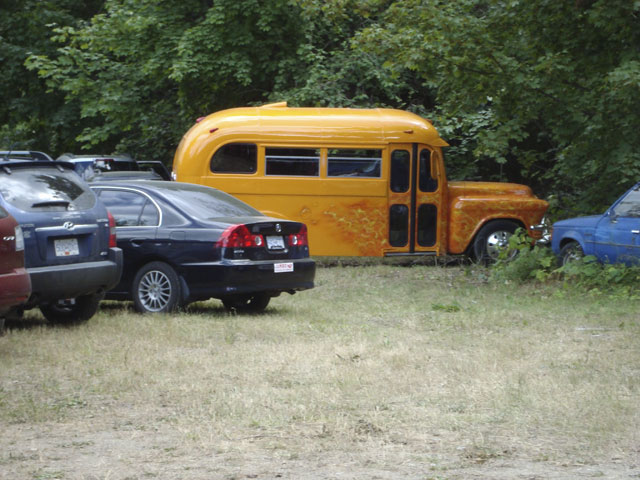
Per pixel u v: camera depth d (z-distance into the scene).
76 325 10.95
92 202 10.84
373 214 18.92
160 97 26.80
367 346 9.55
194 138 18.83
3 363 8.54
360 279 16.73
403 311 12.52
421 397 7.25
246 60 23.53
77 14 29.89
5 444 5.95
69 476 5.25
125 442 6.00
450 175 23.84
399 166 18.98
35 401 7.12
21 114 29.05
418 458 5.62
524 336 10.33
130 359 8.76
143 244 11.92
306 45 23.47
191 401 7.12
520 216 19.06
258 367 8.41
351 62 23.23
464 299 14.02
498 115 17.98
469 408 6.89
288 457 5.64
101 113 25.75
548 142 23.80
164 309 11.80
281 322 11.33
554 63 16.59
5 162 10.27
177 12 24.52
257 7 23.20
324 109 19.16
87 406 6.99
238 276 11.54
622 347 9.55
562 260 16.14
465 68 17.33
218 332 10.45
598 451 5.77
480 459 5.61
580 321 11.59
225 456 5.66
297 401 7.08
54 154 30.42
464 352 9.26
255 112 19.05
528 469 5.40
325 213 18.86
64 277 10.22
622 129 16.67
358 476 5.25
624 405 6.89
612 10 15.70
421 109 23.39
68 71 25.05
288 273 12.01
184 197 12.26
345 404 7.04
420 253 19.08
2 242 8.84
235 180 18.80
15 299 8.95
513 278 16.17
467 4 17.61
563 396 7.18
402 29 17.58
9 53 28.23
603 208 18.55
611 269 14.57
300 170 18.89
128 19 23.95
